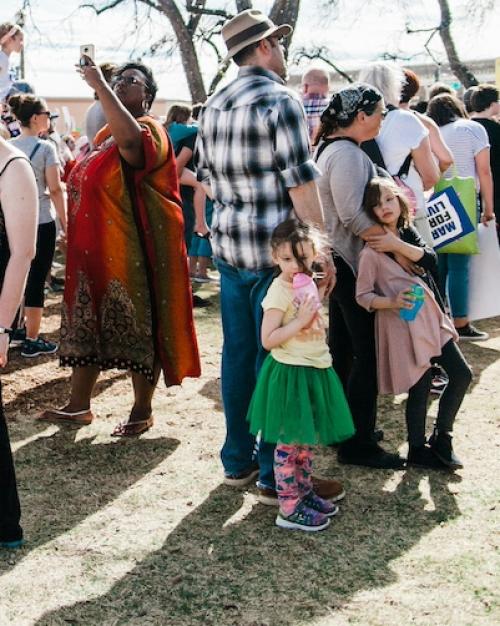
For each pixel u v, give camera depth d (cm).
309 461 325
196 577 289
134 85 391
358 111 351
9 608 271
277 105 306
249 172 316
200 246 802
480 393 470
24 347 558
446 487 354
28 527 325
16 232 281
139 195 395
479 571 286
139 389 419
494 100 591
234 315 342
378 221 352
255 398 314
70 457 393
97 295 405
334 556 300
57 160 538
